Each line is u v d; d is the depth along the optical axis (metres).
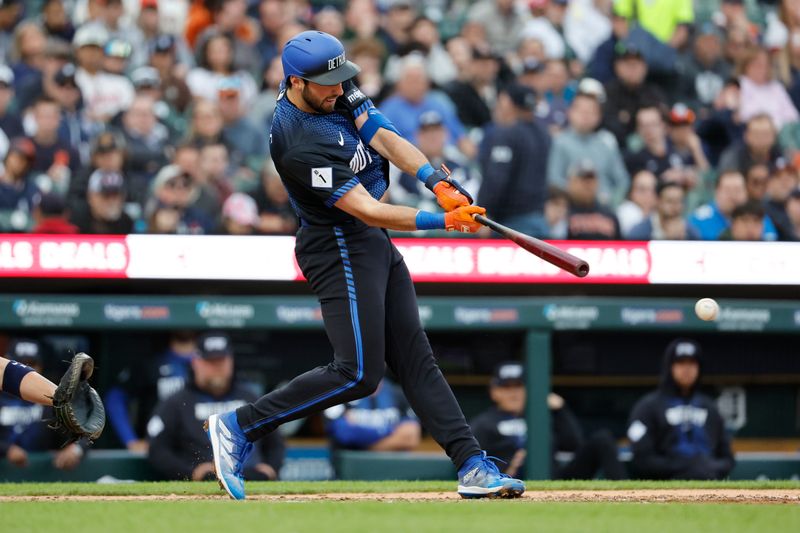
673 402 30.34
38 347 30.83
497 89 40.25
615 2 43.69
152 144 36.44
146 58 40.47
